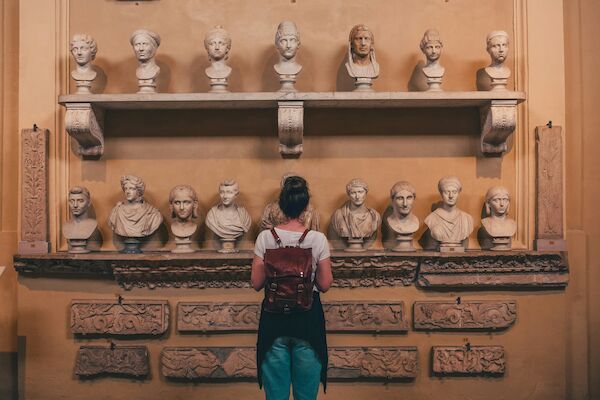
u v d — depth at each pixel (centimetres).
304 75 427
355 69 401
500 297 407
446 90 427
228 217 404
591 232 425
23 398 411
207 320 404
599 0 427
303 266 285
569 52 430
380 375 404
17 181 434
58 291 412
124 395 409
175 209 396
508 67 425
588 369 421
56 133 421
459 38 429
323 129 426
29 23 423
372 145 426
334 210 424
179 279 405
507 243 405
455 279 400
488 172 425
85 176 425
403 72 428
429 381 408
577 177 428
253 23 429
